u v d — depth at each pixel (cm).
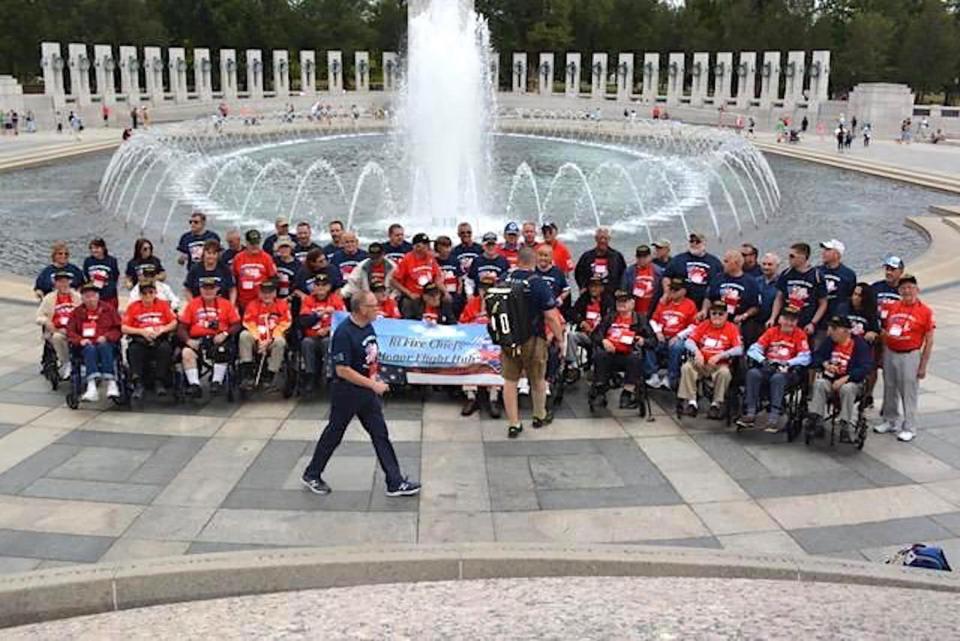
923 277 1772
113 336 944
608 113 6831
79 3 7856
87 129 5400
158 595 583
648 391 1028
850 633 437
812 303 974
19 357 1138
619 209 2597
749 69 6241
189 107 6225
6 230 2208
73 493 751
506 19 9488
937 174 3491
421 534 690
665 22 8862
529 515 725
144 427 905
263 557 603
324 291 998
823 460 847
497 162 4041
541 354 902
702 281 1080
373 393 743
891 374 904
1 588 565
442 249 1145
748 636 434
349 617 488
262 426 914
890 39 7688
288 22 8912
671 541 684
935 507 749
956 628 446
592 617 470
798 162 4356
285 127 5697
